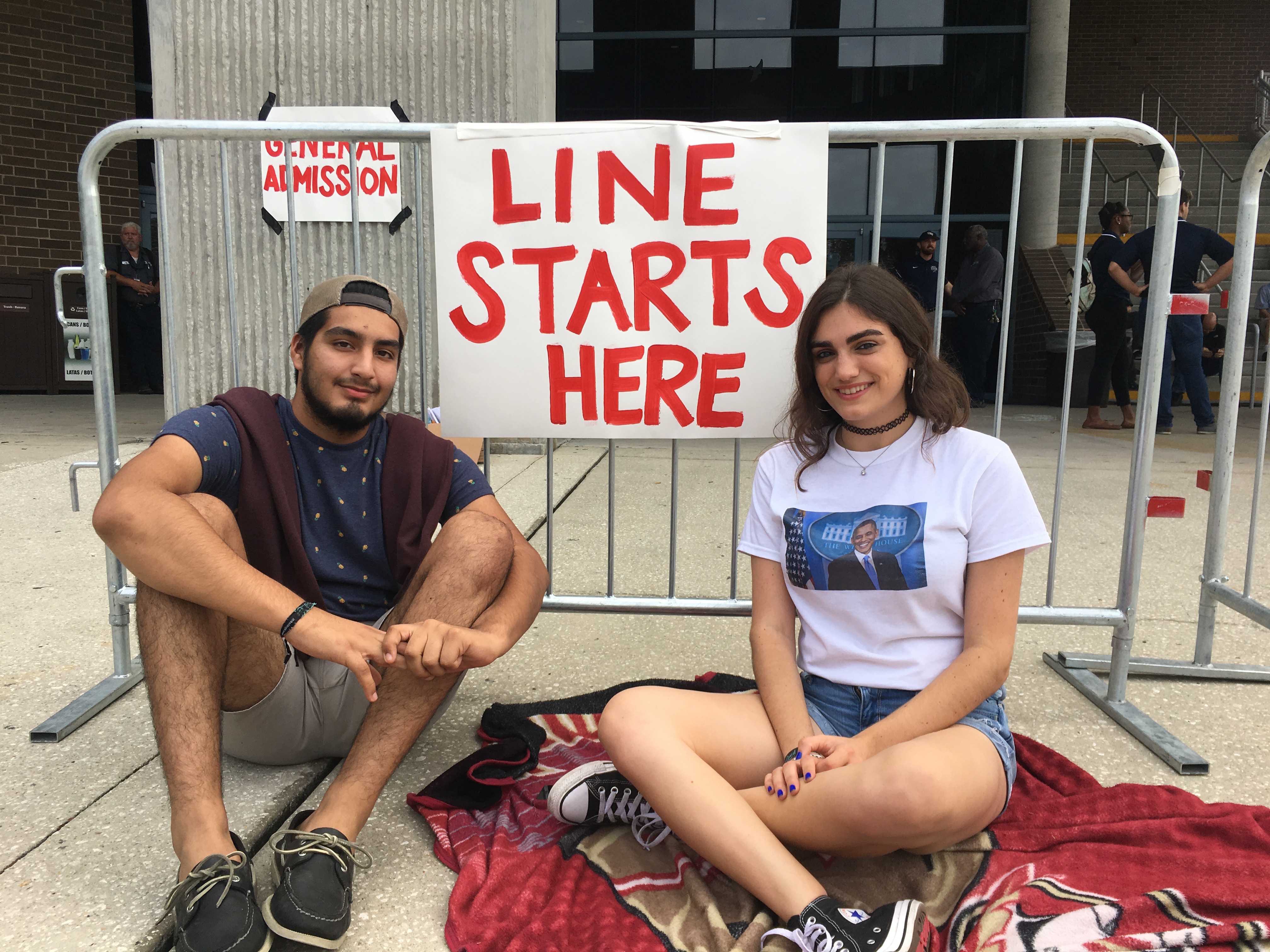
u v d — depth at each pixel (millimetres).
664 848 1644
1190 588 3254
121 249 10305
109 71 10227
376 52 5285
